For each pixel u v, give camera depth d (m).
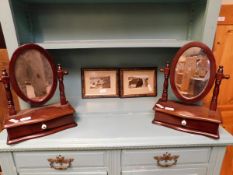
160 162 0.90
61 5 1.04
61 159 0.87
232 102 1.27
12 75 0.84
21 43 0.93
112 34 1.11
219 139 0.86
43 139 0.85
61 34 1.09
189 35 1.10
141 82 1.19
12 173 0.89
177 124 0.91
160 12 1.08
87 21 1.08
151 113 1.05
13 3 0.86
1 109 1.18
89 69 1.16
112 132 0.90
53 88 0.97
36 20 1.05
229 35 1.13
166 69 0.94
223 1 1.08
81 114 1.04
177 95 0.96
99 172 0.91
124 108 1.08
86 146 0.84
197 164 0.92
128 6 1.07
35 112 0.90
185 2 1.06
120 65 1.18
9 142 0.82
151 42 0.98
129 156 0.89
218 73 0.87
